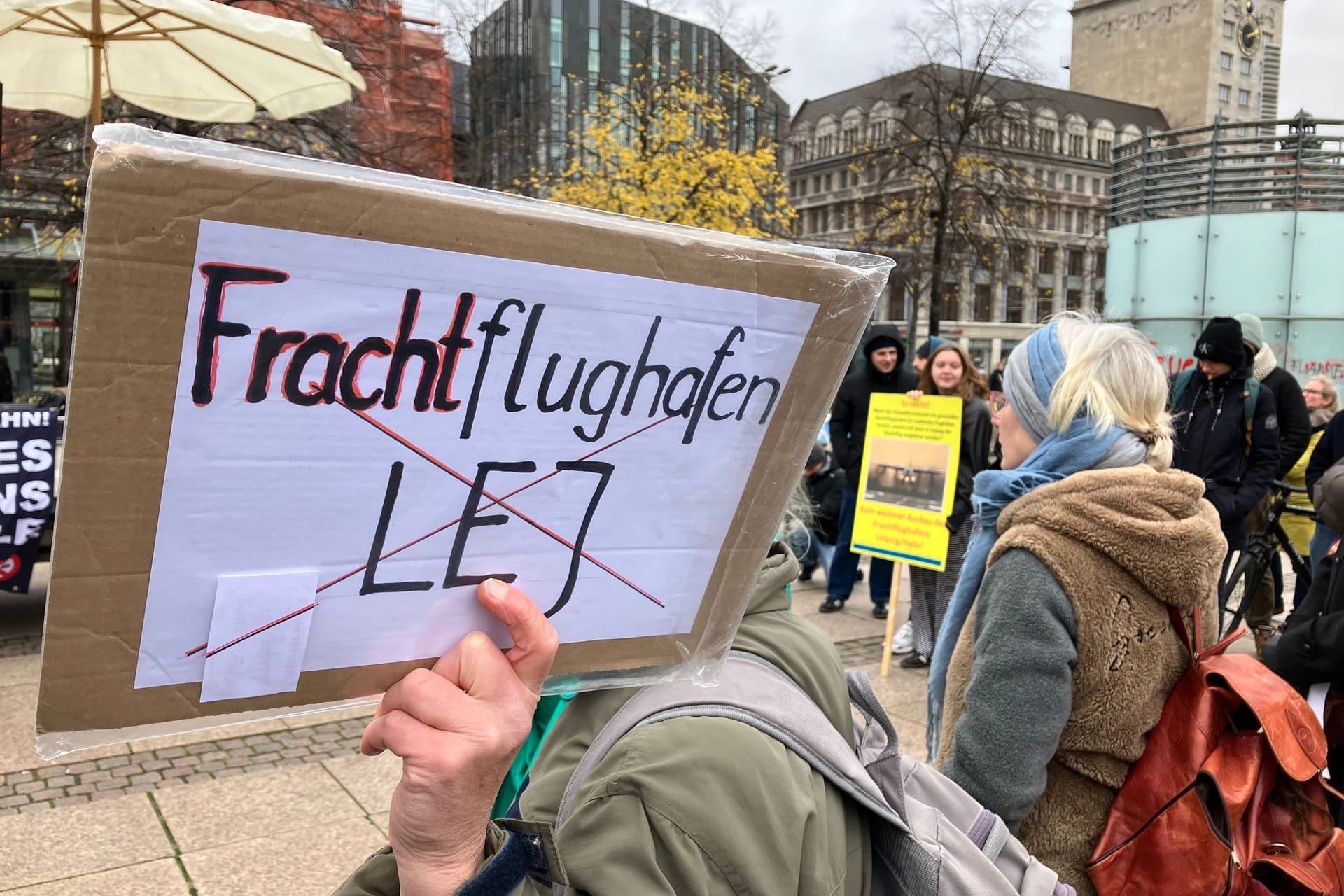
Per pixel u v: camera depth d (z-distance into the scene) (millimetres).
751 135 21094
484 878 749
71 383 546
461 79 20297
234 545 622
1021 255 22906
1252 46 68812
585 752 962
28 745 3691
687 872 797
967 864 1095
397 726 718
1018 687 1520
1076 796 1582
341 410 632
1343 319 11164
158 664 617
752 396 806
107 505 575
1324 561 2395
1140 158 12773
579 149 19109
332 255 595
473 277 647
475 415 685
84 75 5453
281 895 2756
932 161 21609
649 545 804
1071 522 1585
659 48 19703
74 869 2846
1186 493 1602
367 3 12500
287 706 679
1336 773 2240
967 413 4965
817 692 1023
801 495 1253
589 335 710
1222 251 11711
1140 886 1506
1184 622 1589
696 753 859
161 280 548
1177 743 1547
